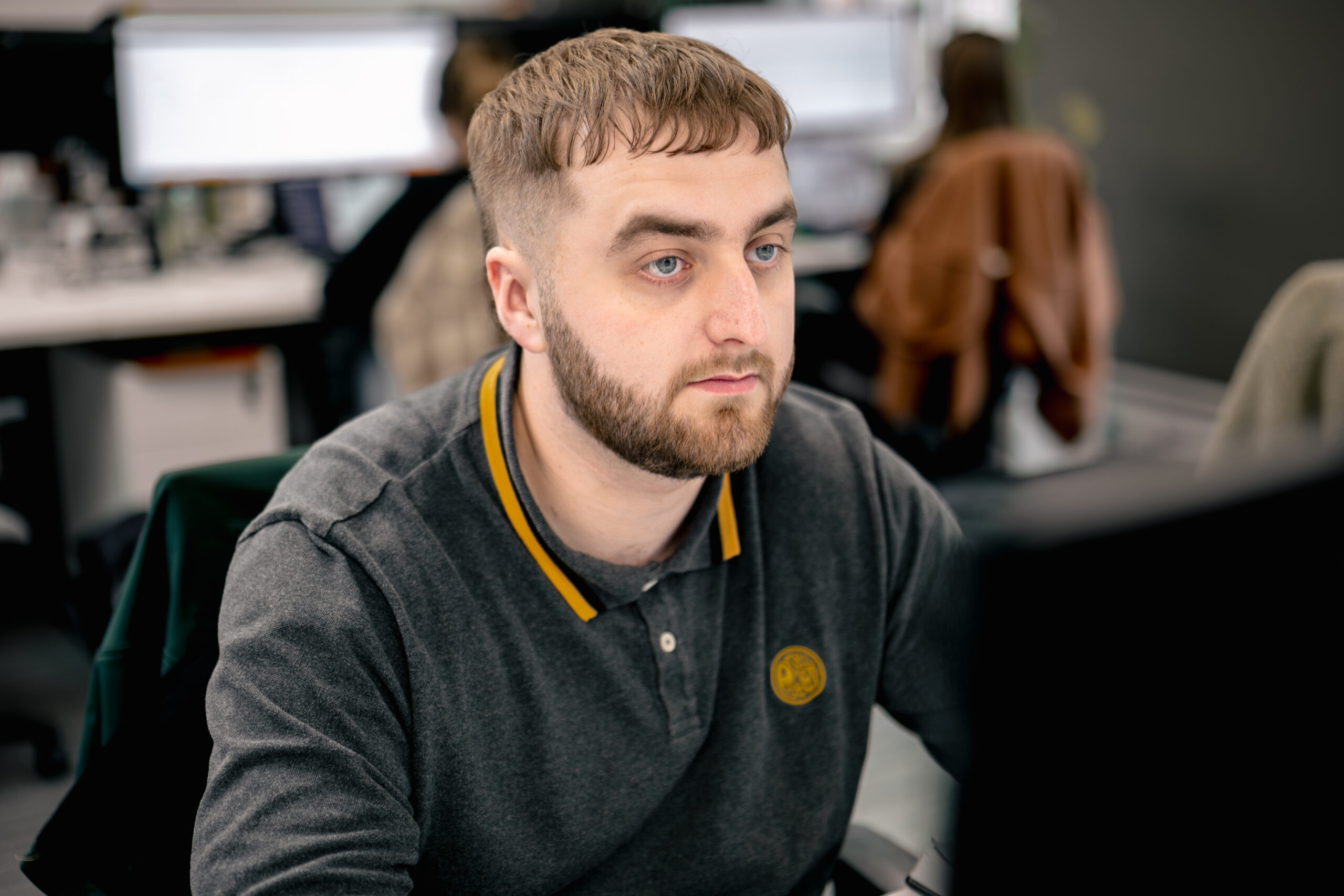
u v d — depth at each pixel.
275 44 2.86
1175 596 0.38
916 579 0.94
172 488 0.94
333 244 3.12
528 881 0.82
